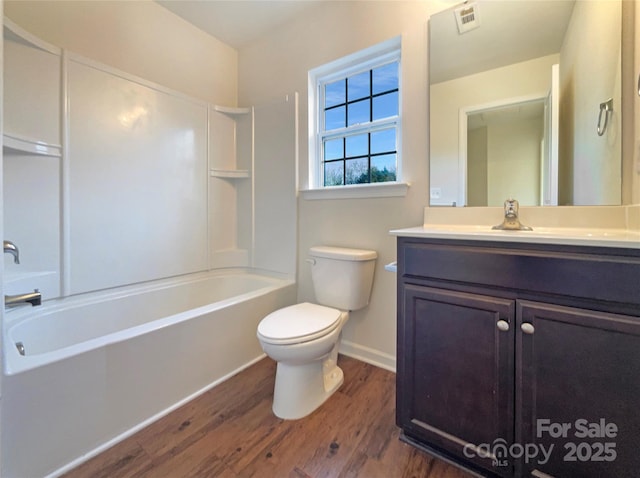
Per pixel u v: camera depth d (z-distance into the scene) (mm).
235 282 2383
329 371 1643
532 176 1352
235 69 2529
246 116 2449
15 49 1405
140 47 1945
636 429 767
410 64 1661
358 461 1124
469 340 1009
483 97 1463
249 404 1462
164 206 2064
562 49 1290
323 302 1827
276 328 1358
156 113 1999
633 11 1089
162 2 1993
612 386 790
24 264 1477
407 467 1096
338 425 1315
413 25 1647
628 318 767
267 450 1179
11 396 960
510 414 941
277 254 2320
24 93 1435
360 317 1896
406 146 1688
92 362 1149
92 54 1730
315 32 2053
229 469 1091
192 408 1431
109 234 1787
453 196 1541
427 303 1094
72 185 1623
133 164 1887
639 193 1047
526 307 902
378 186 1765
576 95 1248
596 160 1200
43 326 1481
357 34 1853
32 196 1494
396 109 1849
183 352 1471
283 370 1402
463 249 1022
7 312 1383
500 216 1423
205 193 2318
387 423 1325
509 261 934
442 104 1568
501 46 1422
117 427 1223
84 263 1683
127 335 1270
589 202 1221
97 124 1715
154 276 2021
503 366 948
